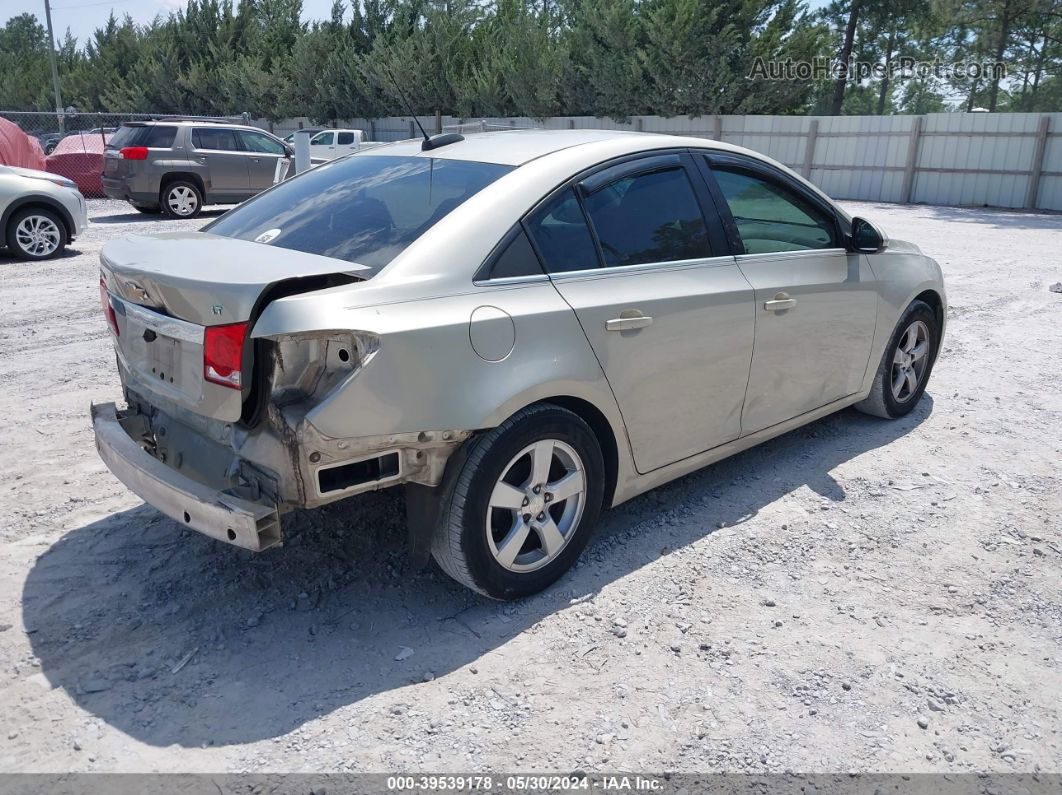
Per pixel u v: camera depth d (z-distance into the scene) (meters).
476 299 2.93
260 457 2.72
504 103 34.47
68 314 7.93
